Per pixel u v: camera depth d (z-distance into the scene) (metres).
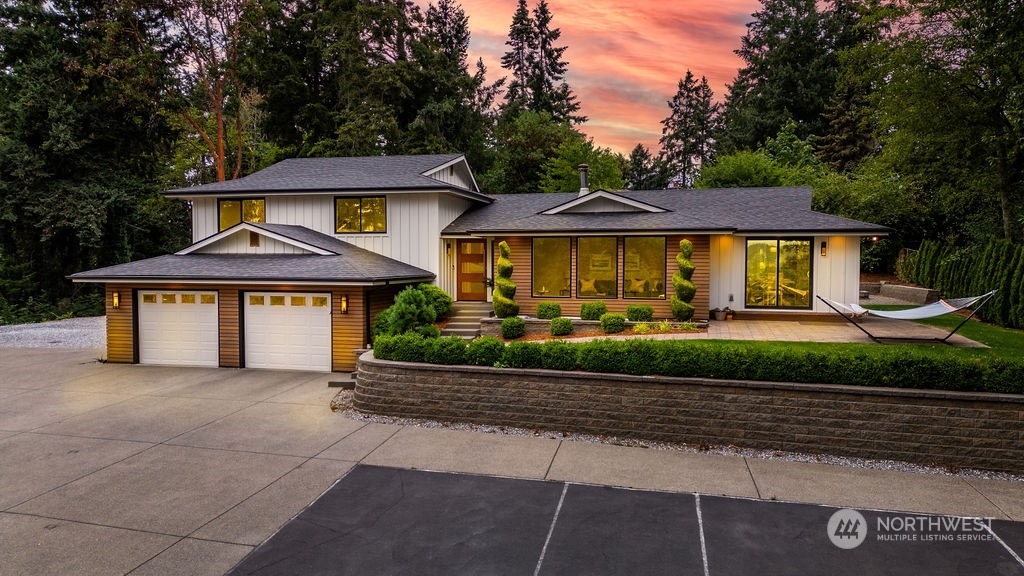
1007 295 16.36
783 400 8.73
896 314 12.93
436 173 21.16
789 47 46.53
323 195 19.61
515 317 16.78
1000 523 6.36
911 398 8.27
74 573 5.20
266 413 10.70
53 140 26.94
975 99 19.72
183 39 31.00
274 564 5.38
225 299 15.52
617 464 8.13
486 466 8.00
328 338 15.03
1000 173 20.33
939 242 23.23
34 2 28.86
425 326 13.95
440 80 35.97
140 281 15.38
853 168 35.25
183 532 6.00
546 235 17.72
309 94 36.34
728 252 18.02
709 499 6.94
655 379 9.15
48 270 29.95
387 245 19.28
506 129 42.34
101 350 18.27
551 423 9.65
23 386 13.02
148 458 8.24
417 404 10.27
